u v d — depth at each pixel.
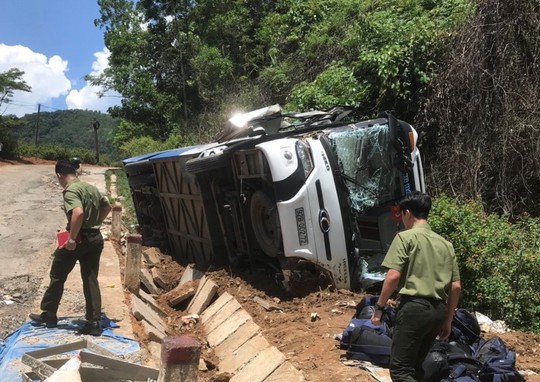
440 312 3.93
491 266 7.44
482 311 7.39
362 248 7.64
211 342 6.88
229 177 8.92
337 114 9.44
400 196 7.88
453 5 14.16
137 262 8.03
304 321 6.52
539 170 10.23
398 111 12.91
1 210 16.73
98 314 6.04
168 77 32.06
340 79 14.31
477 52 11.22
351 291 7.52
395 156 7.89
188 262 11.03
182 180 10.06
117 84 31.72
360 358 5.18
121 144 32.12
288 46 21.72
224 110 22.38
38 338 5.76
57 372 4.21
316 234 7.21
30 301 8.07
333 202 7.31
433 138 12.28
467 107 11.41
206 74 26.09
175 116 30.78
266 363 5.40
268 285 8.08
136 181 12.72
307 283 7.52
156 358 5.81
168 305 8.71
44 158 43.22
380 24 14.18
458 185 11.20
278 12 27.55
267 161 7.30
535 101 10.46
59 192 21.27
